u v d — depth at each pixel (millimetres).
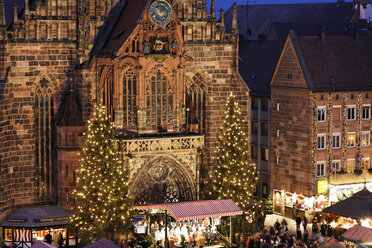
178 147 81625
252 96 104438
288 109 96500
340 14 145625
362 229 71000
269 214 97250
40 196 81500
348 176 95375
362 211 81688
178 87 82812
